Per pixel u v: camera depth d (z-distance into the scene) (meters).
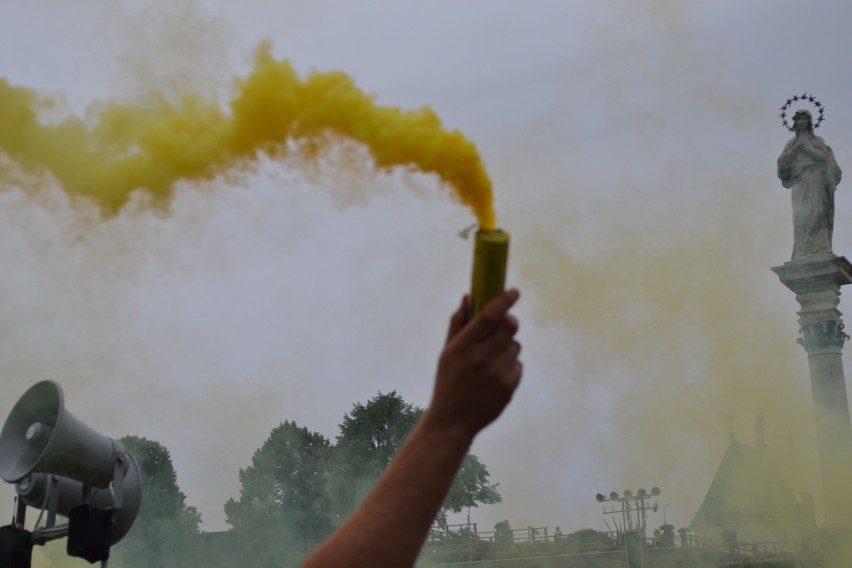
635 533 35.03
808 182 36.91
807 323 36.06
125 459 7.75
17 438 7.66
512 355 2.15
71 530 7.25
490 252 2.13
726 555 36.97
